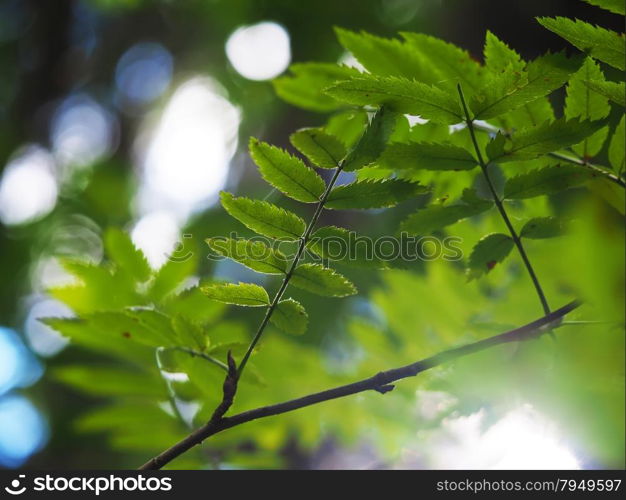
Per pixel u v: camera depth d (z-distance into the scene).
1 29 2.67
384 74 0.85
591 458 0.86
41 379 1.86
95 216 2.31
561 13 1.28
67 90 2.71
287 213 0.77
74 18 2.71
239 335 0.92
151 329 0.84
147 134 2.62
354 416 1.01
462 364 0.87
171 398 0.95
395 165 0.79
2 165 2.49
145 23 2.67
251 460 0.97
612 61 0.76
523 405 0.86
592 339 0.83
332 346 1.30
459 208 0.80
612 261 0.78
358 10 2.12
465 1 1.53
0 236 2.26
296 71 0.90
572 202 0.88
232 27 2.33
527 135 0.78
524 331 0.79
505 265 0.94
